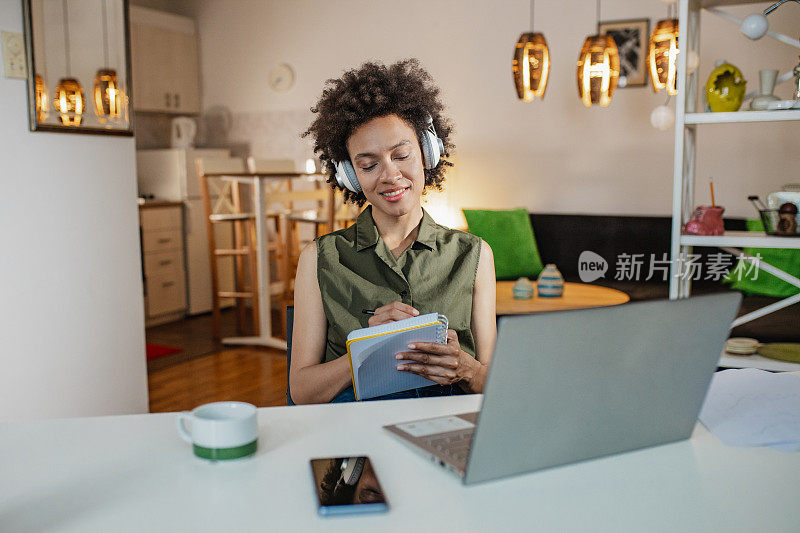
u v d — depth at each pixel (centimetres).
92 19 262
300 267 144
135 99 554
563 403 81
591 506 75
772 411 103
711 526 71
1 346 231
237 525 71
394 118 136
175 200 566
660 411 90
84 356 263
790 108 217
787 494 78
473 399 112
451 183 516
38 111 239
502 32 503
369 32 549
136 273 289
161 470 85
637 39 463
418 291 140
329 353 142
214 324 498
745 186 441
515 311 300
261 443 93
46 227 246
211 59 612
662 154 466
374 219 145
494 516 72
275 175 457
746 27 227
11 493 79
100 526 71
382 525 70
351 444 92
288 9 577
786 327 323
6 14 229
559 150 495
